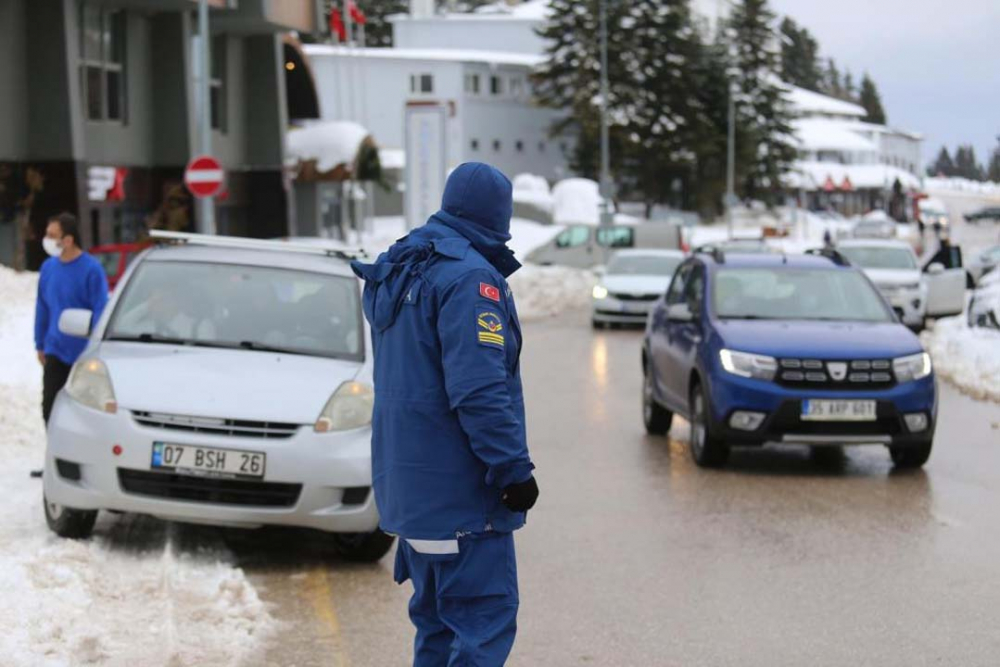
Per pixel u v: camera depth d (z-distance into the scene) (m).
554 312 57.41
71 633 10.73
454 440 7.75
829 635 11.66
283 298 15.78
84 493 13.69
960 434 23.84
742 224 166.38
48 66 54.16
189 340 15.23
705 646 11.35
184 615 11.62
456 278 7.65
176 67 63.19
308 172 83.31
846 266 22.89
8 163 53.19
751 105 172.38
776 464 20.80
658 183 151.75
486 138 147.38
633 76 145.38
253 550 14.65
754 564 14.21
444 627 8.20
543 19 172.50
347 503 13.73
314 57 142.88
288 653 10.93
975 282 61.28
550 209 123.75
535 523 16.30
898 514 16.84
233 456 13.49
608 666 10.83
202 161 42.88
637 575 13.76
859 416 19.62
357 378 14.48
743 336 20.25
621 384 31.53
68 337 16.92
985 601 12.76
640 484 18.95
